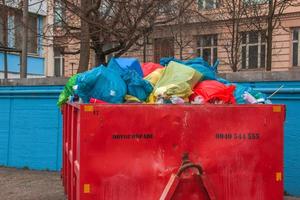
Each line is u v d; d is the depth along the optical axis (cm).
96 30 1318
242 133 491
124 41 1345
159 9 1441
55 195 998
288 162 977
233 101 562
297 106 972
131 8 1243
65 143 815
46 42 2694
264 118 493
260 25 2564
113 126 477
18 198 977
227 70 3238
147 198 483
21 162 1398
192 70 571
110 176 477
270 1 2120
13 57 3178
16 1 2119
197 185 486
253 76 1026
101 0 1266
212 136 488
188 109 486
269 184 493
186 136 486
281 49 3312
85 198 474
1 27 2664
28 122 1385
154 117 482
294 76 977
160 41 2708
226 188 489
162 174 483
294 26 3266
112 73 559
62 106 869
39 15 2683
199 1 2294
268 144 493
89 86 542
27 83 1388
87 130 474
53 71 3741
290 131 977
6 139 1425
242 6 2547
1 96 1434
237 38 2573
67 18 1547
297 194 965
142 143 481
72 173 609
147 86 557
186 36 3033
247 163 491
